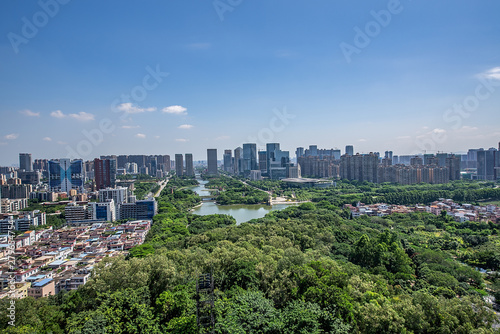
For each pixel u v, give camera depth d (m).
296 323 71.50
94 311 83.00
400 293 115.69
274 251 139.75
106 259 108.94
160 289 96.38
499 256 163.62
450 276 134.50
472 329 79.69
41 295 129.12
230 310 73.88
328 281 90.56
